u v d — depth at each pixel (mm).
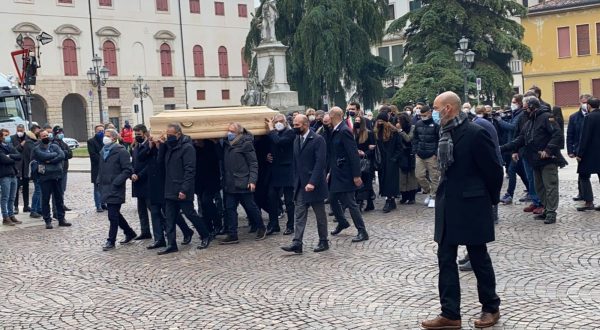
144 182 11953
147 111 63469
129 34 62281
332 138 10922
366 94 42000
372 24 41344
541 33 53938
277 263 9703
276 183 11992
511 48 38375
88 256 11031
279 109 25641
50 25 57000
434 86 36625
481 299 6461
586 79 52344
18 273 10000
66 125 60594
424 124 13945
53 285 9141
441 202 6422
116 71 61375
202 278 9062
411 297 7598
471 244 6273
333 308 7328
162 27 64625
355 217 10930
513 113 13844
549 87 54031
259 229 11664
